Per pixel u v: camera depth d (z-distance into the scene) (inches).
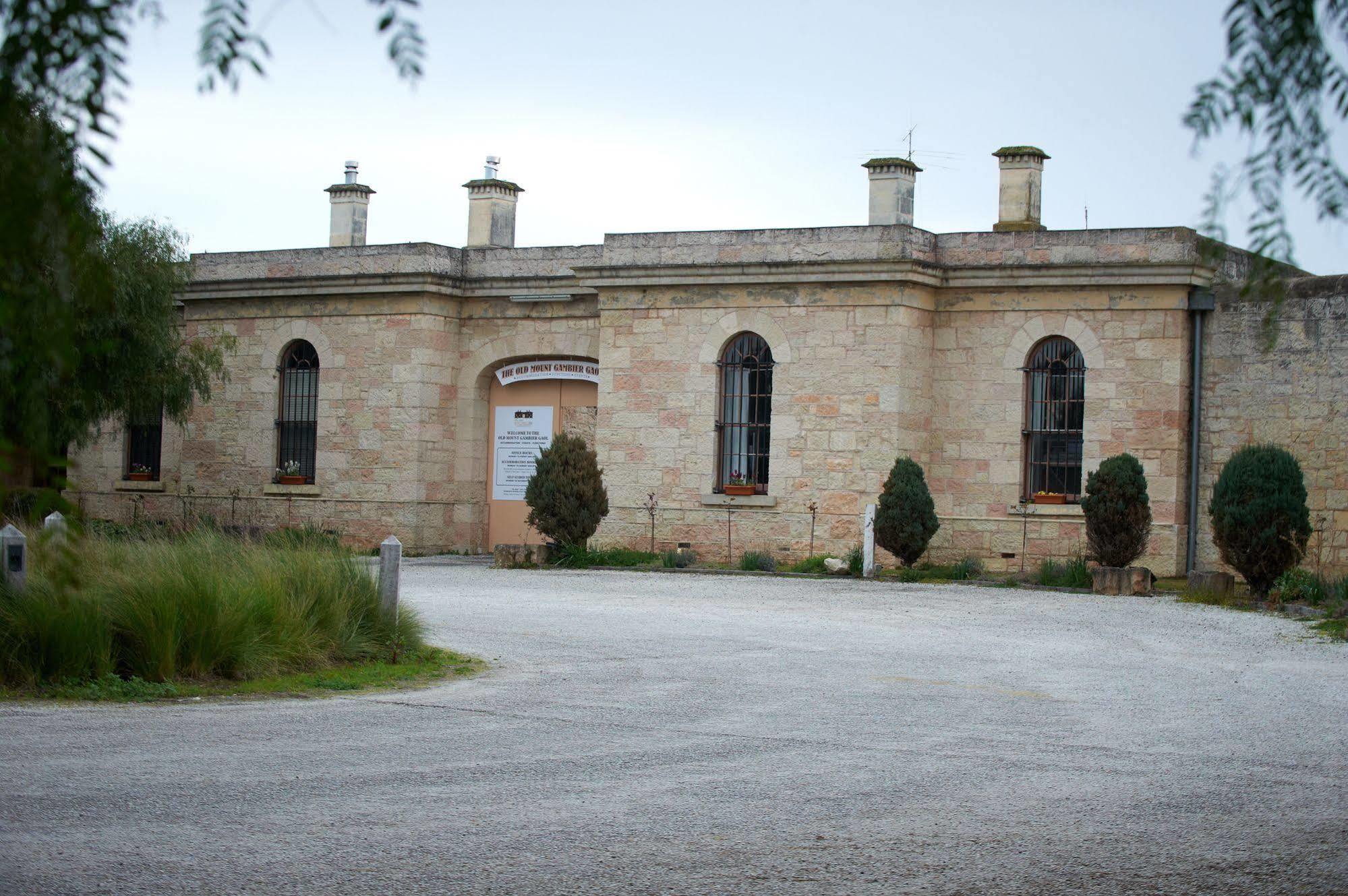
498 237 1177.4
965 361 979.3
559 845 269.1
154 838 270.2
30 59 123.1
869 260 957.2
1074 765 350.9
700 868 255.4
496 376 1143.6
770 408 1002.7
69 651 446.6
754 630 633.6
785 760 352.5
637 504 1029.2
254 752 354.0
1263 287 146.8
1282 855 268.1
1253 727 409.1
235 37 117.0
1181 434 920.9
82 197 129.2
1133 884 247.9
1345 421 868.6
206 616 474.9
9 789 307.4
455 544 1137.4
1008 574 928.3
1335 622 665.6
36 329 132.5
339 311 1140.5
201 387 1070.4
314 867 252.8
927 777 333.7
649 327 1031.0
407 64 115.5
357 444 1130.0
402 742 371.9
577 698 448.1
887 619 684.1
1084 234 946.1
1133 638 618.2
